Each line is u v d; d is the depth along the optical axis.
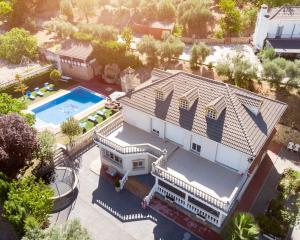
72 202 36.50
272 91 49.88
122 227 33.81
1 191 31.52
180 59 60.31
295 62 50.31
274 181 38.94
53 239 28.00
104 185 38.72
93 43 59.69
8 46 64.50
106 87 59.94
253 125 33.62
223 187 32.66
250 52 63.25
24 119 39.09
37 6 87.69
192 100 35.38
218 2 80.12
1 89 55.47
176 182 33.22
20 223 29.72
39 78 60.69
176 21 74.25
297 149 43.34
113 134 40.03
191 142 36.50
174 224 34.00
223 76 54.56
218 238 32.50
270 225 32.00
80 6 78.88
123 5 82.88
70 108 54.59
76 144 43.78
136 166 39.09
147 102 38.16
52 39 71.56
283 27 60.94
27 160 37.41
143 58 62.28
